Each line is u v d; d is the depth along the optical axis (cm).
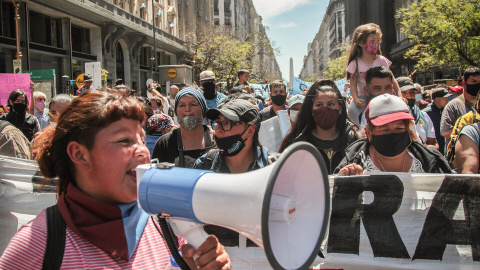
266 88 1233
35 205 252
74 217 121
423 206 209
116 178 121
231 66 3588
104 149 120
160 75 1552
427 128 469
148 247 131
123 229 122
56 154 127
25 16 1825
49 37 2080
